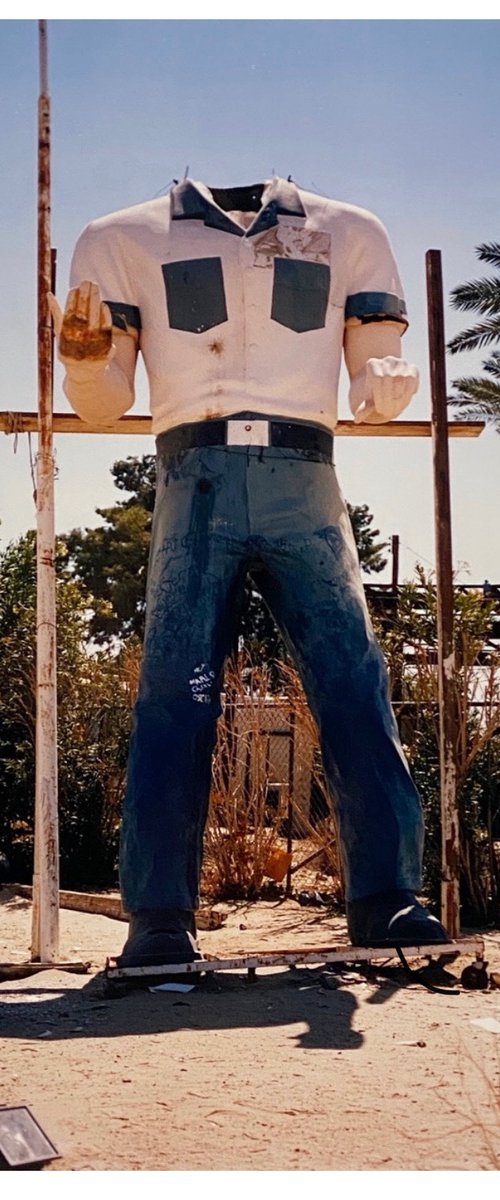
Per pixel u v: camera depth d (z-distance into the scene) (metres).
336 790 6.64
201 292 6.83
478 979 6.33
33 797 11.49
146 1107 4.15
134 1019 5.54
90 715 12.48
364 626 6.81
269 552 6.78
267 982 6.37
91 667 12.87
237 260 6.84
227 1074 4.57
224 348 6.83
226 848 10.29
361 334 7.07
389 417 6.88
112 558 32.88
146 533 32.91
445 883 7.59
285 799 10.80
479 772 9.51
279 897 10.20
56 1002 6.01
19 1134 3.71
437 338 7.90
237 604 6.87
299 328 6.89
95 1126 3.96
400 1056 4.85
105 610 22.67
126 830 6.45
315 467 6.89
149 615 6.78
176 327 6.87
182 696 6.54
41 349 7.31
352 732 6.59
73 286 6.98
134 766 6.48
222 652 6.73
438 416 7.86
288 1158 3.69
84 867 11.59
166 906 6.33
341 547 6.88
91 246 7.02
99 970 6.83
